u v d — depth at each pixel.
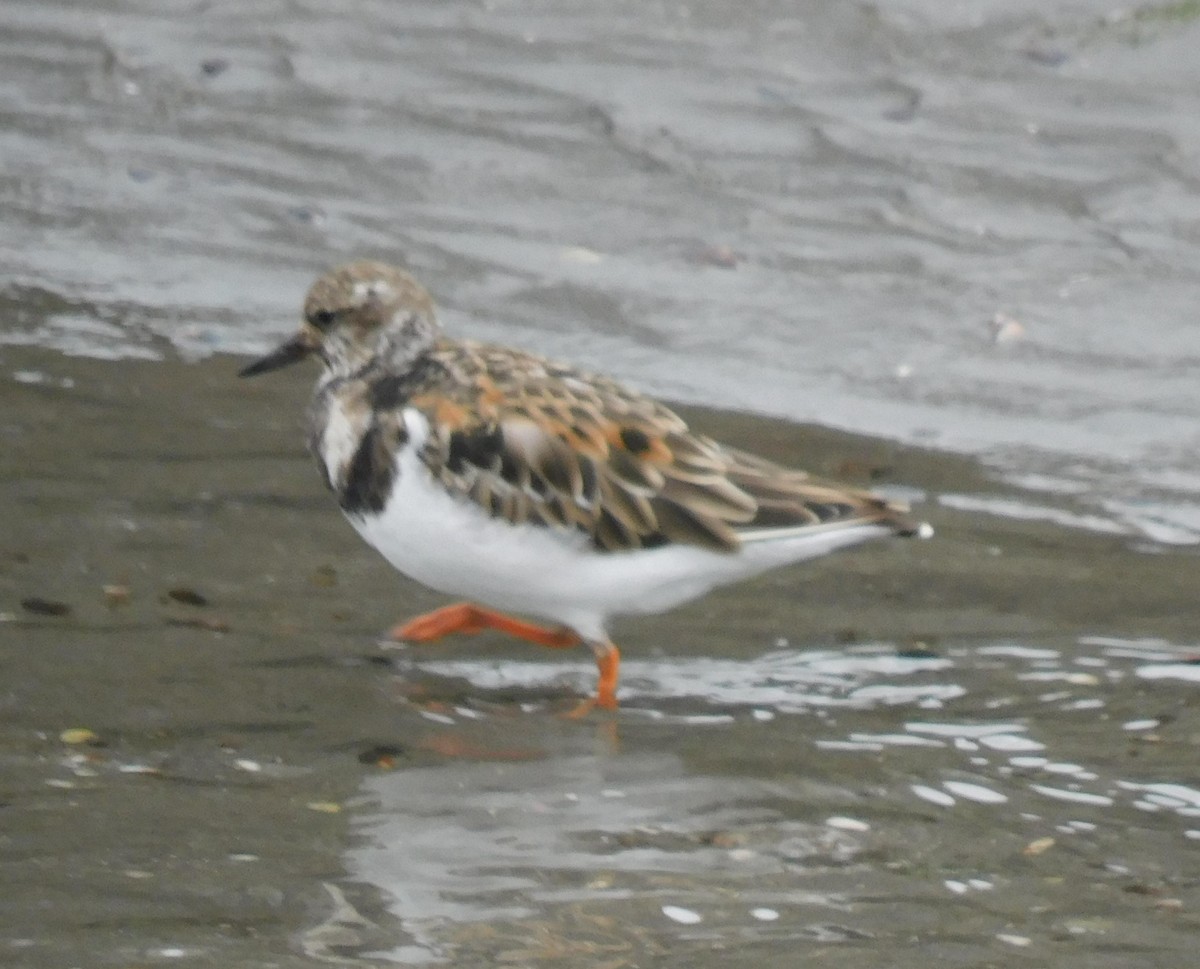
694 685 10.80
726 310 14.91
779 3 18.09
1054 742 10.16
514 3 18.38
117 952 8.23
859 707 10.55
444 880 8.84
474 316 14.88
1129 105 16.86
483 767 9.87
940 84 17.16
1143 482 13.16
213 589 11.44
